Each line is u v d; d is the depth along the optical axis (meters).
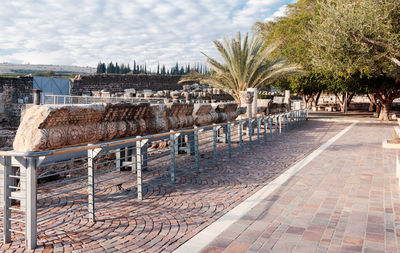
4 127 21.73
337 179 6.11
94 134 4.93
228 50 20.05
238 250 3.14
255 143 11.30
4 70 91.00
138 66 90.62
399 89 22.22
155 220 4.00
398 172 5.65
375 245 3.24
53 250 3.15
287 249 3.16
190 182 5.96
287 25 30.03
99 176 6.49
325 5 15.64
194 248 3.19
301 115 20.95
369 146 10.51
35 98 16.59
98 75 32.38
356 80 22.48
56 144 4.25
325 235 3.50
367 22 13.10
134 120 5.99
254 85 21.11
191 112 8.65
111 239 3.43
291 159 8.27
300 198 4.89
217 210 4.38
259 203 4.65
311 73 27.17
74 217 4.07
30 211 3.15
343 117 26.33
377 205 4.53
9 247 3.22
